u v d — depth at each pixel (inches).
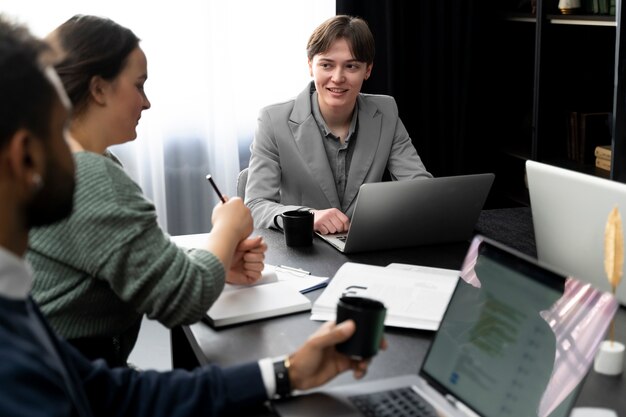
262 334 60.3
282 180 102.7
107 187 55.8
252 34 142.6
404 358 55.7
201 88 141.6
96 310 59.1
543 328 43.8
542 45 129.0
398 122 106.6
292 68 145.8
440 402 46.7
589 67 133.1
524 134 151.8
